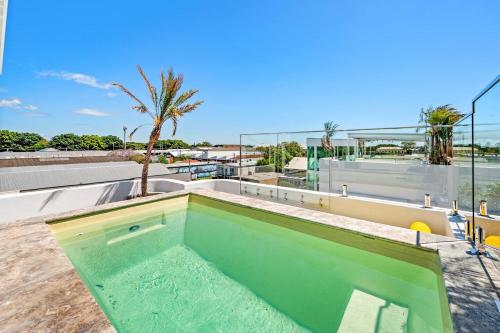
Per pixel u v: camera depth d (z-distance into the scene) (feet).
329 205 16.31
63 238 12.46
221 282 10.07
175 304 8.63
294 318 7.80
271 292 9.21
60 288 5.88
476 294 5.23
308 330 7.30
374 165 19.62
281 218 12.23
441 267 6.46
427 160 17.03
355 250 9.49
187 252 12.73
